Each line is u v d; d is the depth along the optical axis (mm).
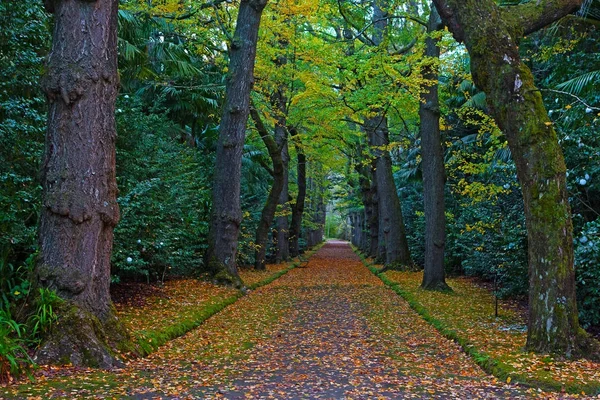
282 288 13391
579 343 5328
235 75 12023
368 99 12914
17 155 6766
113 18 5688
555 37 10336
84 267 5348
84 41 5410
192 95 15773
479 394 4328
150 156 9867
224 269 11930
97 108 5496
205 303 9195
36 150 6922
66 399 3887
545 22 5996
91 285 5387
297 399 4172
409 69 12312
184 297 9695
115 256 8055
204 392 4277
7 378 4266
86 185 5391
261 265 18312
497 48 5719
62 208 5266
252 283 13281
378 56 12062
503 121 5688
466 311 8930
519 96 5586
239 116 12039
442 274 12195
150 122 10375
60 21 5422
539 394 4305
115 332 5441
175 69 14516
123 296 9031
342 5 14359
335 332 7469
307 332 7434
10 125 6230
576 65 9430
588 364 5031
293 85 16016
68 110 5387
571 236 5461
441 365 5477
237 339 6801
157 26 13766
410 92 12234
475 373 5102
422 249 19312
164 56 14156
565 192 5477
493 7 5887
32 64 6688
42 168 5445
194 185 12508
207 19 13906
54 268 5281
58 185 5348
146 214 9094
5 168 6559
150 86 14969
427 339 6941
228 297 10352
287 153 21984
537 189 5465
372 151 18406
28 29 6547
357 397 4250
